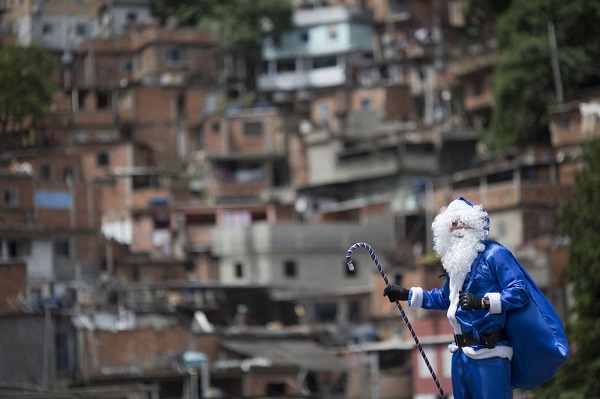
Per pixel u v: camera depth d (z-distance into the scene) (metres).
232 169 103.88
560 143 91.00
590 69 94.88
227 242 88.75
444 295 11.48
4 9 125.75
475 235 11.22
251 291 82.19
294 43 124.00
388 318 78.25
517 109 96.38
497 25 102.50
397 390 69.19
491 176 83.06
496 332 10.98
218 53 121.00
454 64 111.88
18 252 73.62
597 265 47.94
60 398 48.00
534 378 11.05
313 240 87.12
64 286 73.94
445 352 67.31
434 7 124.94
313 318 82.56
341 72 122.25
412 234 87.88
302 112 110.19
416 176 97.19
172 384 63.03
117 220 96.00
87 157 102.50
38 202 79.06
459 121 113.56
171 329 64.88
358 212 89.25
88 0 127.62
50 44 124.69
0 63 104.94
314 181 101.75
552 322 10.93
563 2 95.88
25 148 104.38
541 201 80.62
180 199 98.12
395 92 111.00
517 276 11.01
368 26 125.06
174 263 87.25
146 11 128.62
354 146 102.00
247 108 111.50
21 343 59.50
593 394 44.66
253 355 67.75
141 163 103.50
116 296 76.44
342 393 70.88
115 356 62.06
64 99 112.56
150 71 119.06
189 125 113.38
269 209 93.62
